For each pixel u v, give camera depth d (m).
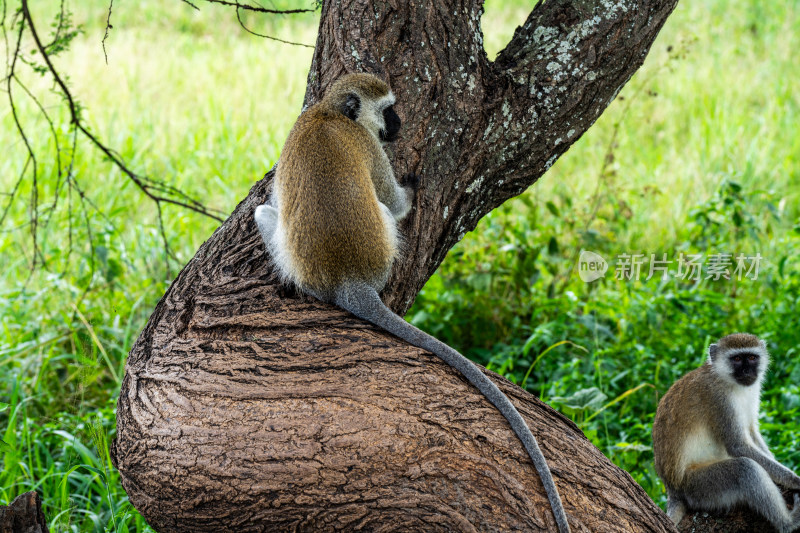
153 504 4.86
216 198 13.25
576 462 4.86
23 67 17.72
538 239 10.97
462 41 6.43
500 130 6.36
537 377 9.67
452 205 6.31
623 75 6.66
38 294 9.88
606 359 9.16
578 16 6.57
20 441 7.93
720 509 6.84
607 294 10.20
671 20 21.02
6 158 13.90
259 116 16.23
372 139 5.95
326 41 6.73
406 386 4.86
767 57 19.16
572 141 6.70
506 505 4.49
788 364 9.40
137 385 5.25
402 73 6.31
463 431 4.70
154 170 13.91
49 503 7.07
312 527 4.52
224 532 4.68
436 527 4.43
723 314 9.92
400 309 6.22
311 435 4.60
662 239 12.03
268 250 5.77
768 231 11.52
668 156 14.71
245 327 5.26
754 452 7.01
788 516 6.53
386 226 5.73
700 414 7.14
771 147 14.80
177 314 5.58
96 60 18.39
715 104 16.53
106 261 9.98
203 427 4.73
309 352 5.02
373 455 4.54
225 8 22.36
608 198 12.09
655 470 7.61
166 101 16.91
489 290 10.45
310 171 5.55
